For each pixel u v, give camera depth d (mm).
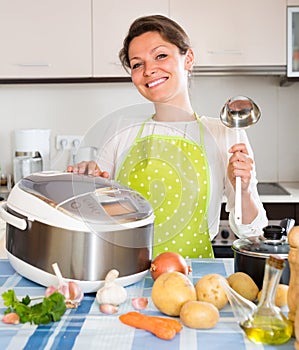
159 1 2963
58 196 1315
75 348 1001
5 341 1028
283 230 1304
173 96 1745
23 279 1407
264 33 2963
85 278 1260
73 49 2992
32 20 2982
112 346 1011
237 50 2973
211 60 2977
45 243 1286
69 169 1583
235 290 1216
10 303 1146
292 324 1046
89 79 3006
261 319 1033
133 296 1277
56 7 2977
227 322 1122
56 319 1116
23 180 1444
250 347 1010
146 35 1719
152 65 1713
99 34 2982
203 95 3291
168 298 1136
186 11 2959
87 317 1149
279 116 3299
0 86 3301
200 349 1001
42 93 3312
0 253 1820
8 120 3320
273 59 2973
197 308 1082
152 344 1020
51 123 3322
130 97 3311
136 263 1322
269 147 3312
